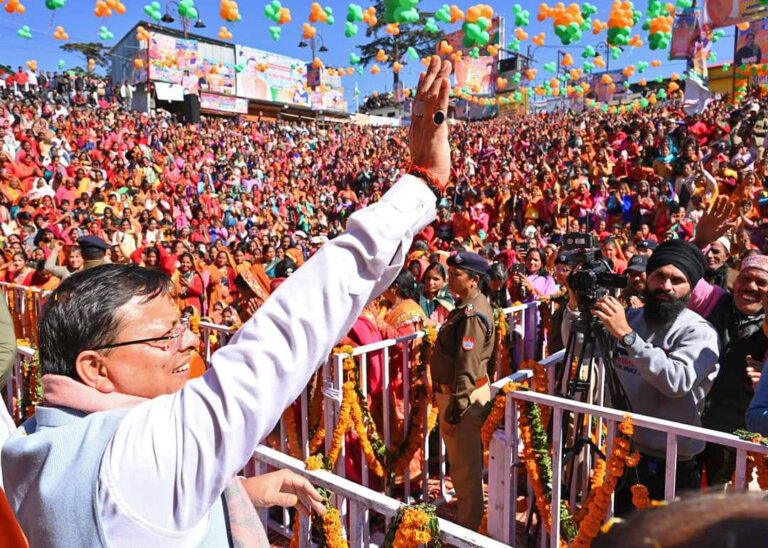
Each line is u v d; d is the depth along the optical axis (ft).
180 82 104.06
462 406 10.67
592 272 8.93
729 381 9.77
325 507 5.53
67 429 2.83
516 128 91.71
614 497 8.91
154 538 2.49
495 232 36.76
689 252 8.93
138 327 3.20
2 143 48.19
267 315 2.73
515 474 9.01
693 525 1.51
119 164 57.11
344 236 2.89
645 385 8.91
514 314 15.92
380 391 12.80
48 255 26.63
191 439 2.52
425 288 18.17
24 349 12.89
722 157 37.29
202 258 27.71
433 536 4.91
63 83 86.79
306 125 120.67
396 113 159.02
